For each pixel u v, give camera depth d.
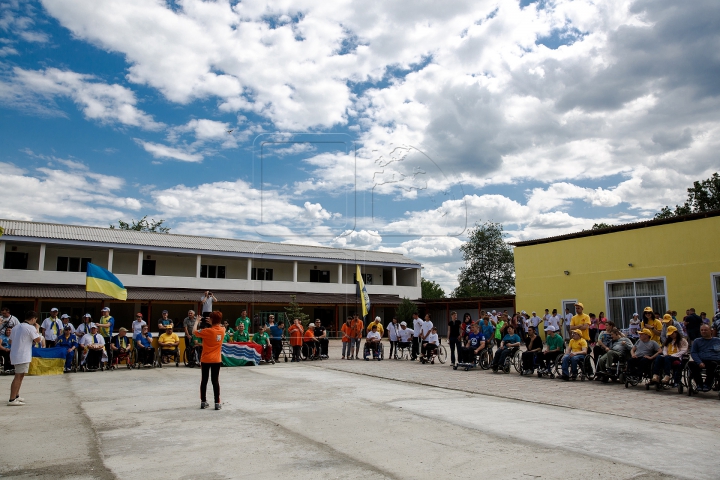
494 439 6.43
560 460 5.47
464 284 57.88
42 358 14.41
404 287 46.56
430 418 7.78
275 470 5.18
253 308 38.94
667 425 7.30
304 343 19.16
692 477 4.89
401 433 6.77
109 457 5.66
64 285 33.06
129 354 16.52
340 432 6.84
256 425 7.28
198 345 16.67
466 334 16.03
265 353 17.67
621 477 4.90
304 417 7.86
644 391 10.84
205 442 6.32
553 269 25.39
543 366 13.60
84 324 16.05
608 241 22.83
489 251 56.88
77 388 11.41
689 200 40.59
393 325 20.25
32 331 9.31
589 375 12.71
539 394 10.45
